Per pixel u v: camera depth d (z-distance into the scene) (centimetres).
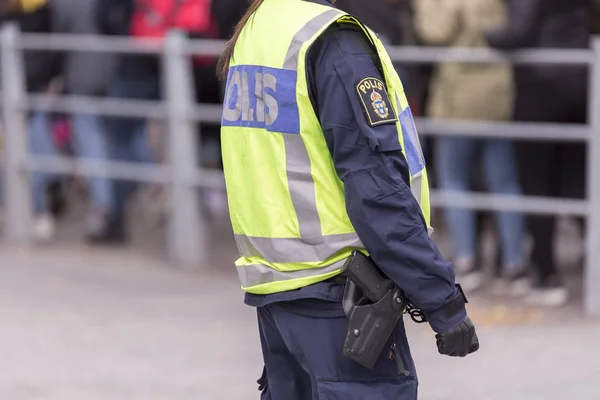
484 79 1812
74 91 2305
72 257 2275
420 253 728
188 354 1570
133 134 2331
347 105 732
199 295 1964
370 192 722
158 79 2280
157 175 2230
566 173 1891
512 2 1736
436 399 1309
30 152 2412
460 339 747
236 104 802
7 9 2397
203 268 2169
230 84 814
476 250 1959
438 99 1872
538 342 1567
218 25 2167
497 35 1747
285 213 768
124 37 2238
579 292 1889
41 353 1590
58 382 1437
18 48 2381
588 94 1761
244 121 791
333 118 734
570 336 1598
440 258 736
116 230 2358
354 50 744
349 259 755
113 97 2275
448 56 1838
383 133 727
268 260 779
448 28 1823
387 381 770
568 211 1775
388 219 725
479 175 2002
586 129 1753
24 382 1439
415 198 750
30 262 2242
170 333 1697
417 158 775
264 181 774
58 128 2536
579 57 1731
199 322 1767
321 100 742
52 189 2569
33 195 2439
